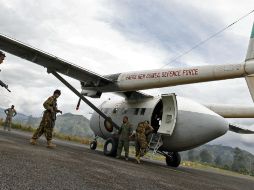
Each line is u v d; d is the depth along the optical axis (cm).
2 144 729
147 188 498
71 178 449
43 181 392
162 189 521
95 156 1046
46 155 681
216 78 1030
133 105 1446
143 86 1223
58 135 2838
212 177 1137
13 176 385
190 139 1242
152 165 1215
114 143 1269
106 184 457
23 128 2631
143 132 1187
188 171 1269
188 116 1239
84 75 1302
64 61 1190
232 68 973
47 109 938
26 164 491
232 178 1333
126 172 679
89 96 1445
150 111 1326
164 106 1288
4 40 1130
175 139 1263
